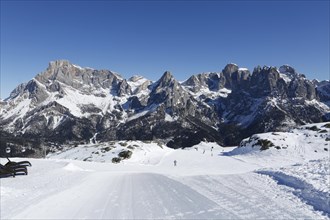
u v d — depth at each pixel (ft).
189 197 47.29
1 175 78.02
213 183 61.16
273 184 56.08
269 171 70.64
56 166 122.11
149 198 48.47
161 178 80.02
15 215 36.47
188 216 35.99
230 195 47.34
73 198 48.93
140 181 74.90
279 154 329.11
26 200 45.29
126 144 412.98
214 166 260.01
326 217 33.96
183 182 66.13
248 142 387.96
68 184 66.33
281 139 365.81
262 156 328.70
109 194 53.98
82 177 83.41
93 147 433.48
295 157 315.78
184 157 348.79
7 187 55.83
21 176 81.10
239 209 38.09
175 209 39.68
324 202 38.78
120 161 329.93
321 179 52.03
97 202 45.96
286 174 61.26
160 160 329.11
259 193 48.21
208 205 40.88
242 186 55.57
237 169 224.53
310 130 401.49
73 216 37.17
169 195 50.29
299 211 36.65
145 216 36.94
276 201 42.11
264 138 368.27
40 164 135.54
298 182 52.44
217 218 34.53
